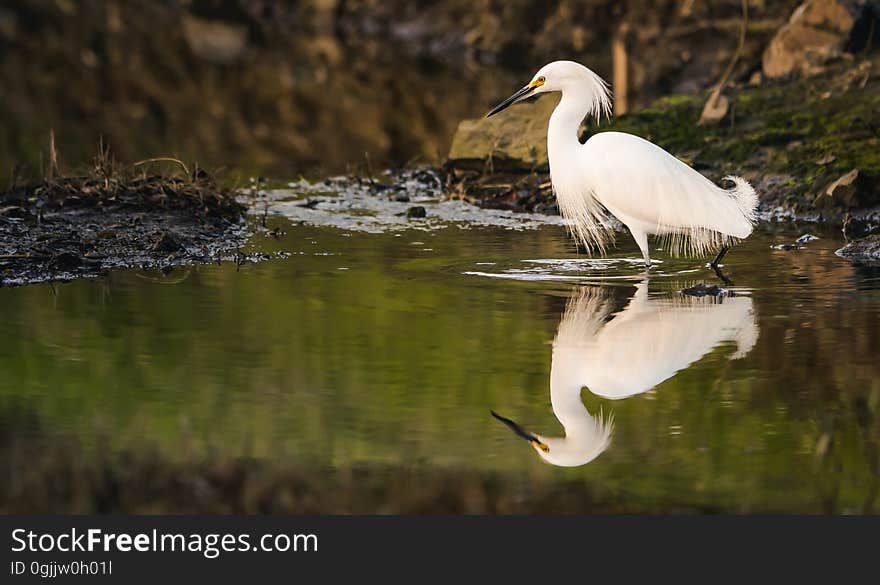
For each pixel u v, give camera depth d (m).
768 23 25.05
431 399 9.20
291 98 27.25
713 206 13.14
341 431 8.60
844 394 9.16
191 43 31.95
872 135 17.98
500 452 8.34
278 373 9.74
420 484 7.94
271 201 18.19
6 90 27.16
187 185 16.69
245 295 12.28
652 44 27.94
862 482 7.82
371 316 11.38
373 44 32.66
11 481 7.93
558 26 30.75
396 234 15.84
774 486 7.78
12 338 10.72
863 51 20.89
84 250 14.06
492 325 11.04
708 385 9.42
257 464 8.14
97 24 33.81
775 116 19.34
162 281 12.95
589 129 19.89
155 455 8.26
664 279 12.94
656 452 8.29
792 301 11.79
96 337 10.74
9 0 34.28
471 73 29.38
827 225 16.23
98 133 23.73
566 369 9.78
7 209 15.30
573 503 7.69
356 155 22.45
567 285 12.64
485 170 19.75
